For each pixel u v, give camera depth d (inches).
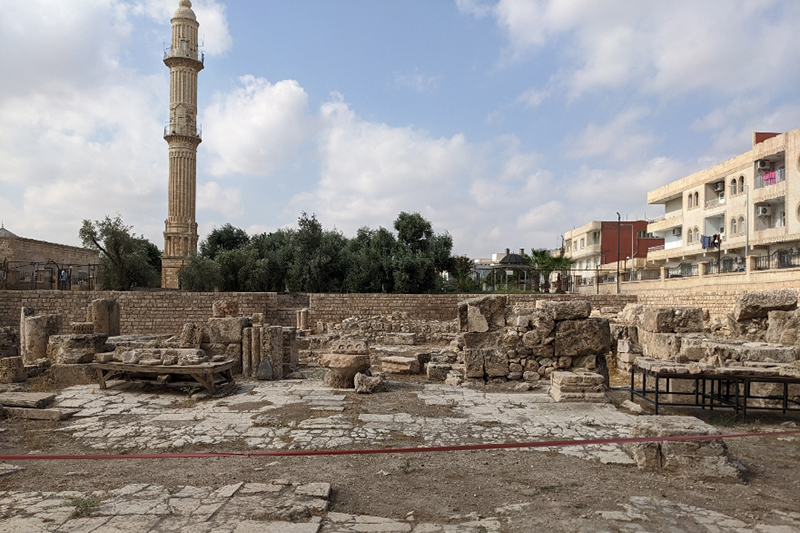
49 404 393.1
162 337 642.8
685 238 1800.0
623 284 1609.3
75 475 247.9
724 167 1583.4
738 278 1045.8
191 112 1822.1
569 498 215.2
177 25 1822.1
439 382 518.3
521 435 311.9
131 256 1574.8
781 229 1318.9
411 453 280.4
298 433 317.4
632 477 240.7
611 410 377.7
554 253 3117.6
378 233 1846.7
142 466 261.3
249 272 1660.9
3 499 213.0
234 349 559.2
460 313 533.6
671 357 435.2
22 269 1836.9
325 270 1699.1
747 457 271.7
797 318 471.2
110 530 180.1
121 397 433.1
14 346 716.7
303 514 192.7
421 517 196.9
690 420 262.1
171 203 1792.6
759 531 179.9
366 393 451.2
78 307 1266.0
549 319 483.2
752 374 350.3
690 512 197.5
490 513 200.8
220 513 194.7
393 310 1408.7
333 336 932.6
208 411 382.3
